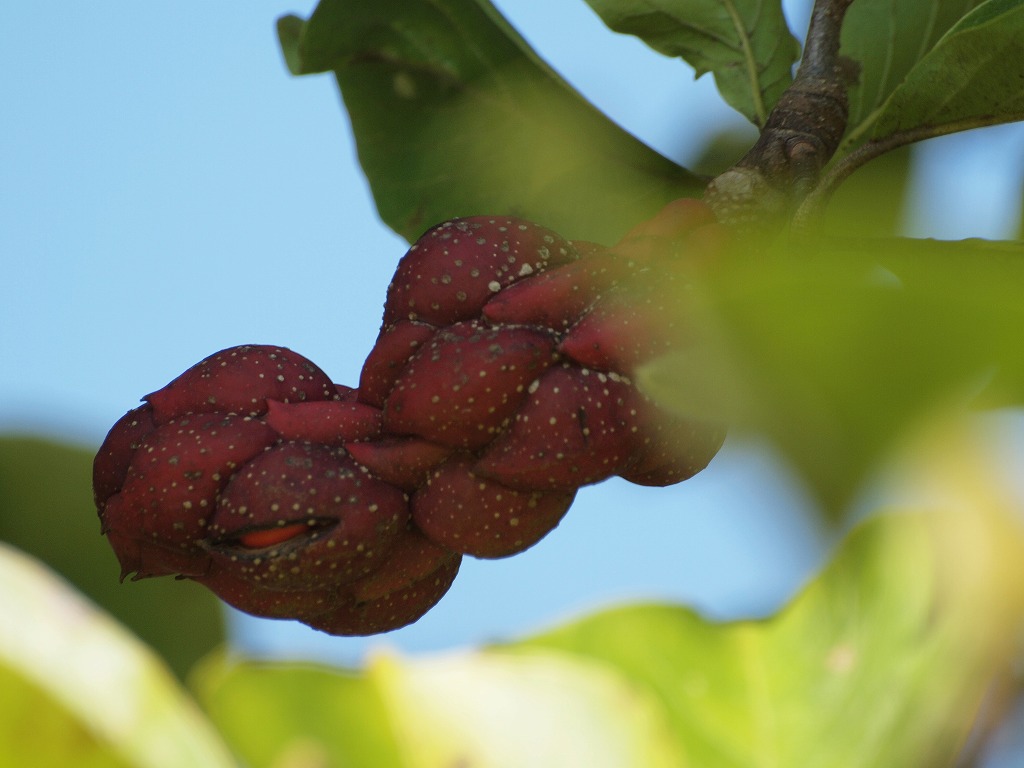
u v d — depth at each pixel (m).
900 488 0.17
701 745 0.33
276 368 0.38
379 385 0.38
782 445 0.17
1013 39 0.40
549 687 0.32
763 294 0.19
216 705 0.32
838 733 0.32
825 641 0.33
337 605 0.38
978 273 0.22
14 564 0.29
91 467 0.38
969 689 0.31
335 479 0.37
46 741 0.29
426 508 0.37
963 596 0.31
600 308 0.37
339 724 0.32
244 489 0.37
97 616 0.29
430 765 0.32
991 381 0.18
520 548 0.37
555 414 0.37
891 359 0.17
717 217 0.40
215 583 0.38
